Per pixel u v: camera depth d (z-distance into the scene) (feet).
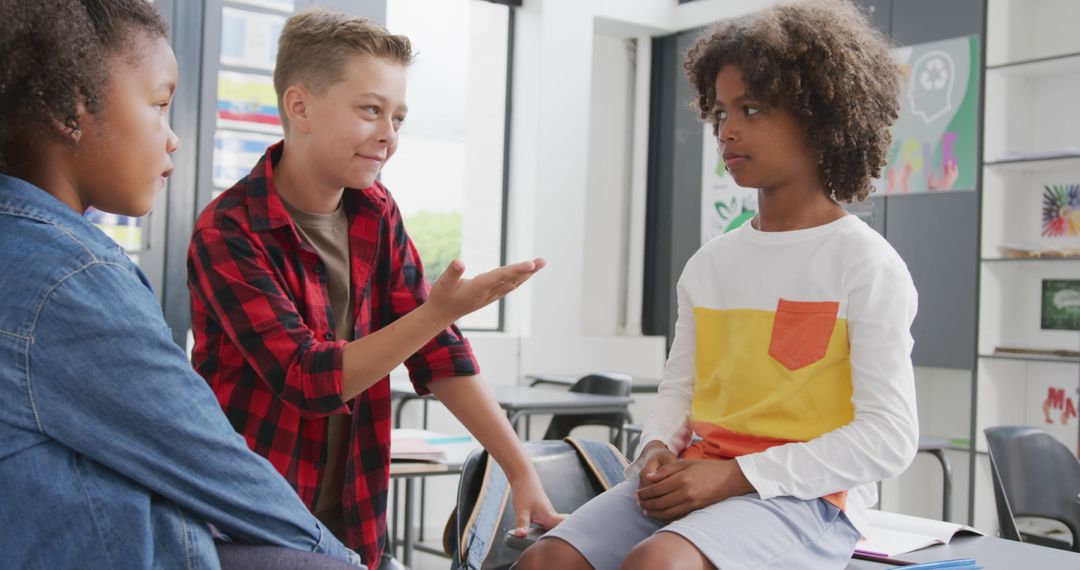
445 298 3.84
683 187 18.47
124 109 2.91
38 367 2.60
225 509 2.84
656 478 4.05
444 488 15.94
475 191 17.49
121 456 2.67
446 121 17.12
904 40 15.08
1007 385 14.67
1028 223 14.79
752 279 4.52
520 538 4.74
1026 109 14.70
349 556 3.16
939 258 14.65
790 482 3.95
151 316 2.77
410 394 13.32
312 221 4.92
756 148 4.41
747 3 17.26
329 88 4.59
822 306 4.25
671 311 18.61
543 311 17.33
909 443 3.97
